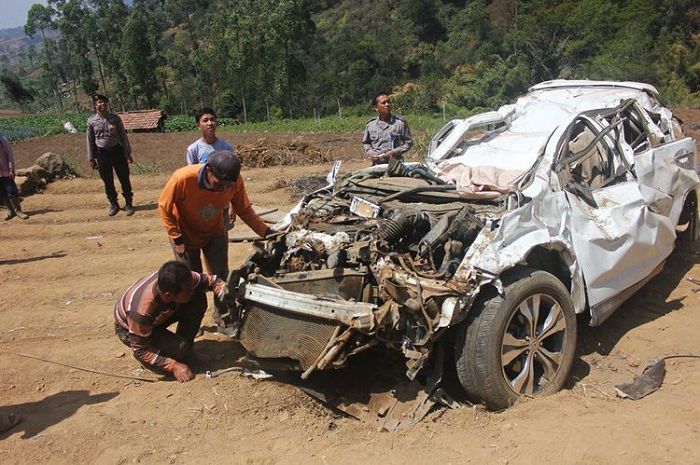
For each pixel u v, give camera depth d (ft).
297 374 15.06
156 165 52.19
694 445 11.37
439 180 17.13
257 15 166.09
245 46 164.45
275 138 82.12
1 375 15.84
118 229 30.14
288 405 13.84
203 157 19.54
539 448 11.54
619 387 13.75
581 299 14.98
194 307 15.70
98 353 16.87
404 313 12.71
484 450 11.68
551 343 14.46
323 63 213.66
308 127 104.63
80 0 247.29
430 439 12.19
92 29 245.65
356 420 13.34
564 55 126.72
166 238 28.09
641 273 16.98
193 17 327.47
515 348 13.35
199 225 16.43
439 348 13.61
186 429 12.98
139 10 237.25
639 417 12.46
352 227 15.19
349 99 194.59
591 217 15.62
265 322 13.99
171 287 14.05
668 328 17.01
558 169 15.83
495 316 12.85
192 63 209.36
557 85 22.94
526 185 15.11
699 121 61.31
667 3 128.98
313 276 13.64
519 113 21.04
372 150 23.72
